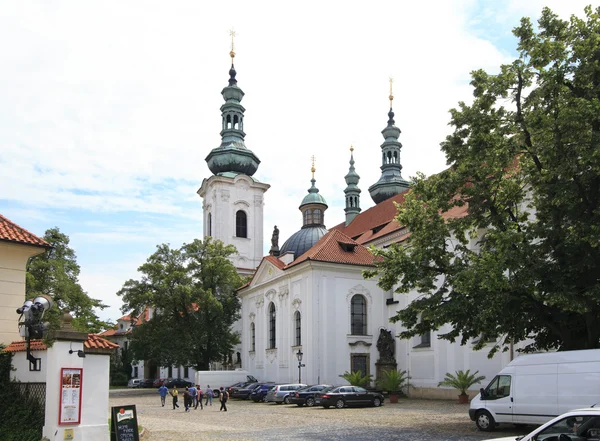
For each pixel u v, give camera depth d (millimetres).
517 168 25547
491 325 22766
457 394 43719
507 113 24344
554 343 25922
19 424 18516
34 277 49219
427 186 26125
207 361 64562
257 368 60875
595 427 10836
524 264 21609
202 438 22516
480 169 24047
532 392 21672
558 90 23016
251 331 63812
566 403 20641
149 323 64688
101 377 19250
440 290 25469
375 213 67375
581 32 23359
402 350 50688
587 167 21016
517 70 23688
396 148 90375
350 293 52500
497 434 21984
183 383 82000
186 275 64688
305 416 32188
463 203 25594
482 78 24406
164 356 62594
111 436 18297
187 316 63938
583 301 20531
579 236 21125
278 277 57031
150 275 64500
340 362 50938
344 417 30938
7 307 23703
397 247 27125
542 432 11328
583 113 20703
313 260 51219
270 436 22938
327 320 51094
